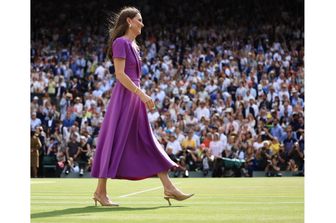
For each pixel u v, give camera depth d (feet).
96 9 242.78
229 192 70.59
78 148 161.99
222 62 209.97
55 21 236.84
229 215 41.24
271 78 197.57
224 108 183.01
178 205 50.42
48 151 164.35
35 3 236.43
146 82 198.39
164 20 238.89
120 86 52.11
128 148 51.75
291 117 174.81
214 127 163.63
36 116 180.86
